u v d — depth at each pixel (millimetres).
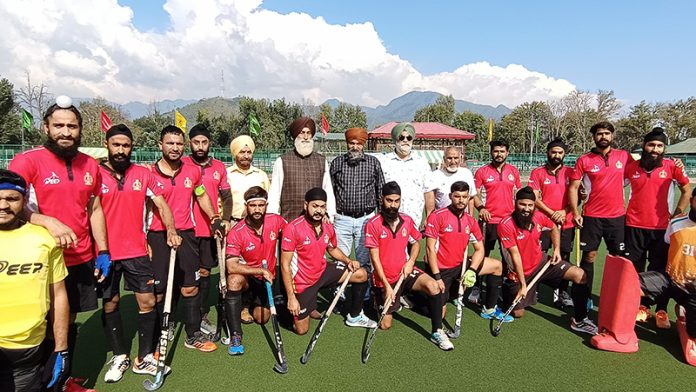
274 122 51031
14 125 39562
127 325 4727
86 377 3611
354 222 5156
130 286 3689
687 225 4043
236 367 3789
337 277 4750
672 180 4781
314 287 4551
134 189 3590
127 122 51000
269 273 4129
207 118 52250
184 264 4090
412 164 5512
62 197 3160
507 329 4629
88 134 45094
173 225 3857
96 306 3461
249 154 5102
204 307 4820
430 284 4395
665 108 51281
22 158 2996
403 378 3596
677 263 4016
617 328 4086
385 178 5516
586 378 3598
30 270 2605
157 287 4023
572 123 51844
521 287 4723
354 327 4719
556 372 3693
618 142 51562
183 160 4418
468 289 5938
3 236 2605
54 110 3059
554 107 53594
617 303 4078
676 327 4617
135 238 3654
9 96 39844
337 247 4824
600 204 5039
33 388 2777
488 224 5680
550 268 4805
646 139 4777
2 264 2557
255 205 4191
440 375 3645
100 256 3314
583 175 5195
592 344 4184
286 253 4348
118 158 3535
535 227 4738
